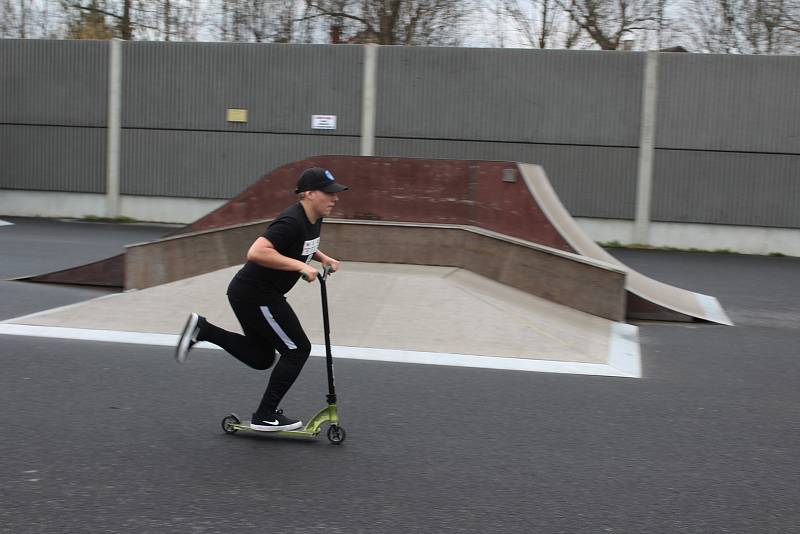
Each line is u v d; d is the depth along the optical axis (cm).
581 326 910
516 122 2014
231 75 2100
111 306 909
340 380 689
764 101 1900
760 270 1631
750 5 2662
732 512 438
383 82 2052
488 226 1045
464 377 711
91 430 547
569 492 460
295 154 2102
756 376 752
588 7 2784
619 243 2002
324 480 468
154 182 2159
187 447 519
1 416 571
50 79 2167
